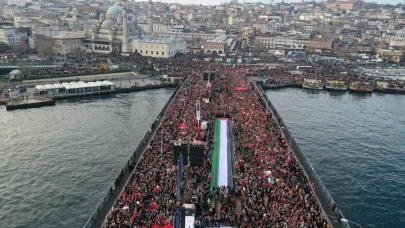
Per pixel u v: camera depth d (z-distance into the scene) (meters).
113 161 117.69
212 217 71.00
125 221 68.50
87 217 86.31
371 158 126.69
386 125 167.25
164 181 83.31
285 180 85.25
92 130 147.62
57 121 158.38
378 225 87.12
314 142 141.75
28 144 130.00
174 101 165.50
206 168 91.50
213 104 159.12
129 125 155.62
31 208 89.50
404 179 111.00
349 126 164.50
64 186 100.44
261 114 145.12
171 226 65.88
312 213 72.12
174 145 91.56
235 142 111.31
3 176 105.12
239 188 81.50
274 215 69.50
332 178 110.50
